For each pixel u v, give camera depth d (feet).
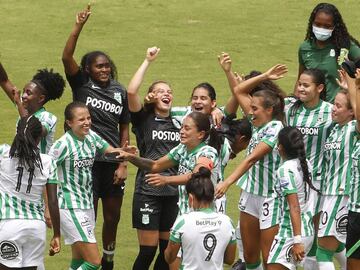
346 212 81.82
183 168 80.23
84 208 82.43
